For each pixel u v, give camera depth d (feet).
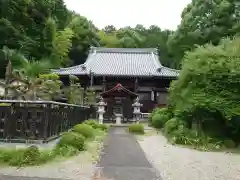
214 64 38.55
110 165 22.85
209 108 35.96
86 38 164.25
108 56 117.08
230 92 36.42
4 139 27.07
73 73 96.37
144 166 23.08
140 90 101.86
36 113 27.50
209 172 22.03
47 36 115.75
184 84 43.11
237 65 37.55
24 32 105.91
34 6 111.75
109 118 77.41
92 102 81.46
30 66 78.74
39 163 21.90
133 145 35.06
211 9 116.37
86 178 18.63
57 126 31.89
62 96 69.72
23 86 53.72
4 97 52.42
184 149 33.63
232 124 37.50
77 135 29.89
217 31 109.81
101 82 100.94
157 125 58.29
